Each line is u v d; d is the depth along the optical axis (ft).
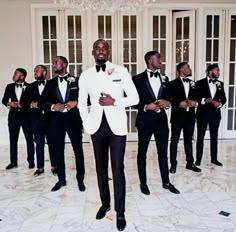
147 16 21.48
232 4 21.39
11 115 16.10
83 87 10.36
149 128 12.42
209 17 21.86
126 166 16.67
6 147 21.04
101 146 10.39
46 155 18.86
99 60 9.96
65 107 12.73
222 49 22.09
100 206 11.73
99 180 10.86
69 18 21.50
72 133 13.01
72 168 16.39
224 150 19.76
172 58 22.54
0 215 11.11
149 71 12.55
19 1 21.04
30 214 11.16
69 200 12.31
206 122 16.21
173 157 15.28
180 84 14.80
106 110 9.92
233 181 14.25
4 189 13.56
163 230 9.91
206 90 15.96
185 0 21.30
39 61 21.89
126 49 21.90
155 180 14.44
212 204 11.82
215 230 9.87
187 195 12.67
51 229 10.09
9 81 21.65
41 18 21.57
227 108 22.62
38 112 14.90
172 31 22.40
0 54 21.44
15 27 21.25
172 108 15.05
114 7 16.22
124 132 9.93
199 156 16.49
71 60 21.85
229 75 22.44
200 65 21.91
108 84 9.88
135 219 10.67
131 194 12.82
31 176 15.17
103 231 9.94
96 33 21.62
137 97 10.01
